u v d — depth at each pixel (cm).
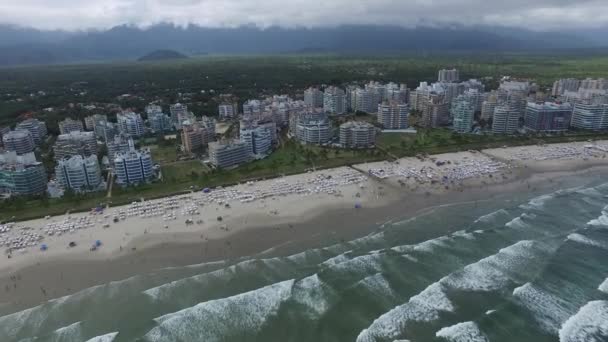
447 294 9538
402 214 13800
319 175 17538
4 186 16375
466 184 16525
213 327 8750
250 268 10669
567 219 13188
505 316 8825
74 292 9844
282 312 9125
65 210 14275
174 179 17275
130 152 18062
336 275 10300
